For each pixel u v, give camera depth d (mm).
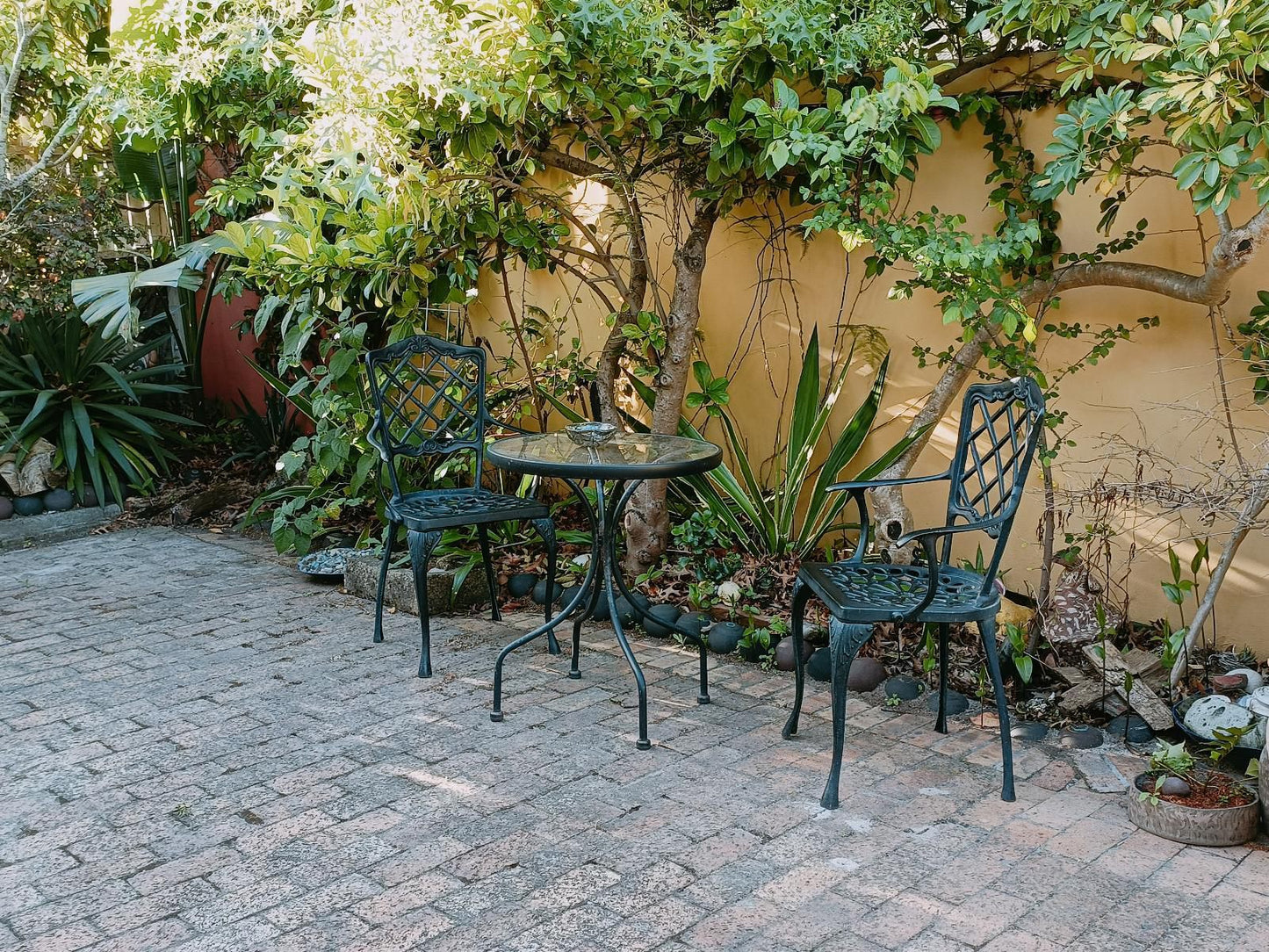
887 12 3545
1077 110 3080
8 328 6820
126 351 6816
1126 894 2375
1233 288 3434
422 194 3635
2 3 5895
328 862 2539
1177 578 3289
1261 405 3408
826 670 3699
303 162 4062
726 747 3176
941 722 3266
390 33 3074
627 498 3502
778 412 4777
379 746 3193
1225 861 2518
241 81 5012
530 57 3168
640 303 4609
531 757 3113
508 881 2447
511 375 5738
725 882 2439
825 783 2932
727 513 4441
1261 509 3055
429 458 5246
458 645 4094
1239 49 2586
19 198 6328
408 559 4684
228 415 7680
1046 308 3721
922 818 2738
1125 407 3715
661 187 4922
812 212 4465
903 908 2328
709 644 4004
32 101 6715
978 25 3328
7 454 6180
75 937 2244
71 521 6098
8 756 3139
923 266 3320
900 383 4340
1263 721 2885
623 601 4309
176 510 6156
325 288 4570
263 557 5477
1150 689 3170
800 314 4625
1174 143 2844
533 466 3164
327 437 4941
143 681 3748
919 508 4359
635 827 2693
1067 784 2924
